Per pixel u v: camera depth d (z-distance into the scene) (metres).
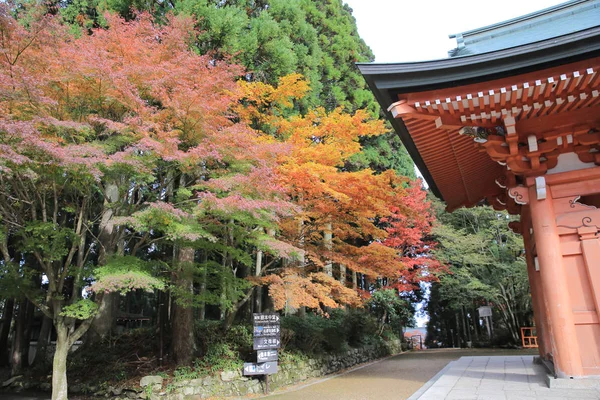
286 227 10.31
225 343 10.97
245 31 12.42
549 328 5.69
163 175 9.24
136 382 9.36
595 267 5.62
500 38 7.08
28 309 16.53
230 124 8.23
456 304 21.08
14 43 6.15
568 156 6.05
